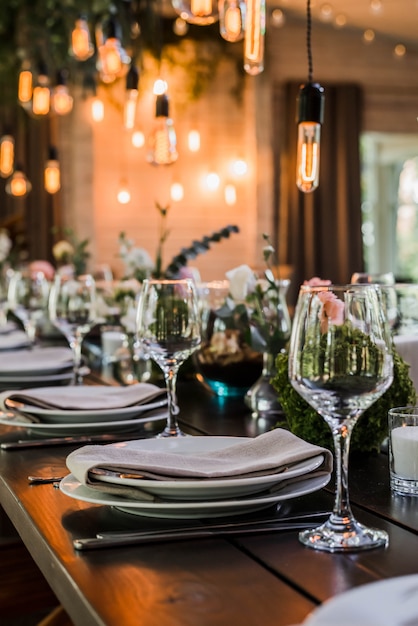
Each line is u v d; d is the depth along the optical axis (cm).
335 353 97
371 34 935
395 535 104
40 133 875
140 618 80
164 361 160
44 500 123
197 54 891
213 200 919
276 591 86
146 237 906
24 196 878
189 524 109
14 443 162
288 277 758
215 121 914
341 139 940
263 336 189
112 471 112
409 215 1107
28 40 676
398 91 959
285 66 927
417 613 67
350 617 67
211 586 88
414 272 1108
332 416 100
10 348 324
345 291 98
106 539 102
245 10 231
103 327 303
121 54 463
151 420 170
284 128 927
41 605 203
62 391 189
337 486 104
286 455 118
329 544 99
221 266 924
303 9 888
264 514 113
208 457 125
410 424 125
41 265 430
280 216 930
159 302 159
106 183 894
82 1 589
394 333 201
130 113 444
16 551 201
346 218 939
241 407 202
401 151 1052
